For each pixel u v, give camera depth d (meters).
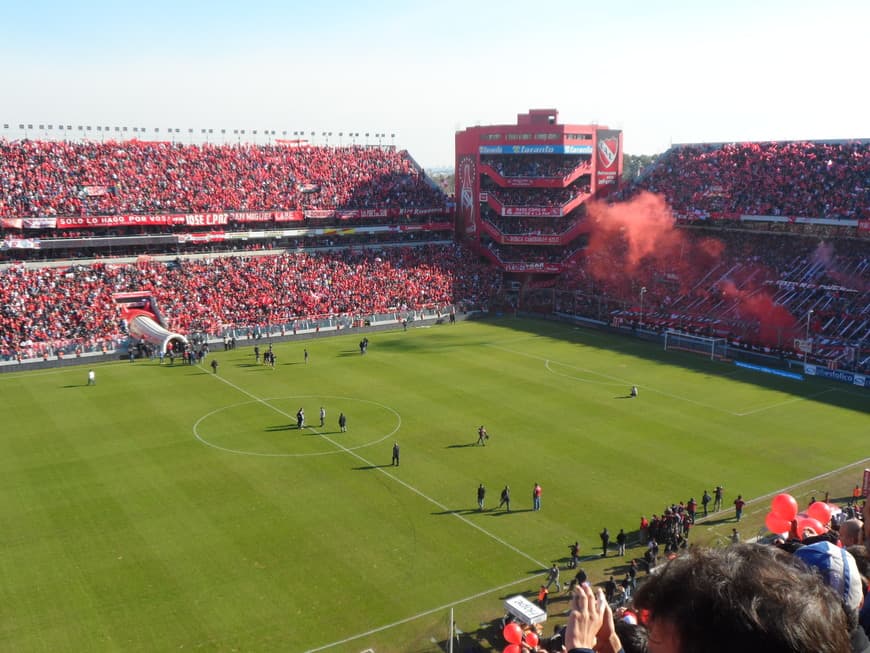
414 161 129.75
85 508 45.44
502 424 61.19
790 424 61.81
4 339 80.00
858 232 90.38
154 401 67.00
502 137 114.44
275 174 113.88
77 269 92.56
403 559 39.91
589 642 4.75
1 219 88.62
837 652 3.56
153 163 106.44
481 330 99.12
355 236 115.25
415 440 57.41
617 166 117.06
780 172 102.25
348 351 86.75
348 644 32.72
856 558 6.68
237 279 100.00
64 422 61.19
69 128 104.75
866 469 49.44
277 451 54.91
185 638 32.88
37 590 36.53
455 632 33.62
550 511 45.75
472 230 120.12
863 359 77.12
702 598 3.66
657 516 45.03
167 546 40.88
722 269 100.94
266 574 38.16
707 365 80.81
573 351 87.19
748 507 46.81
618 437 58.38
